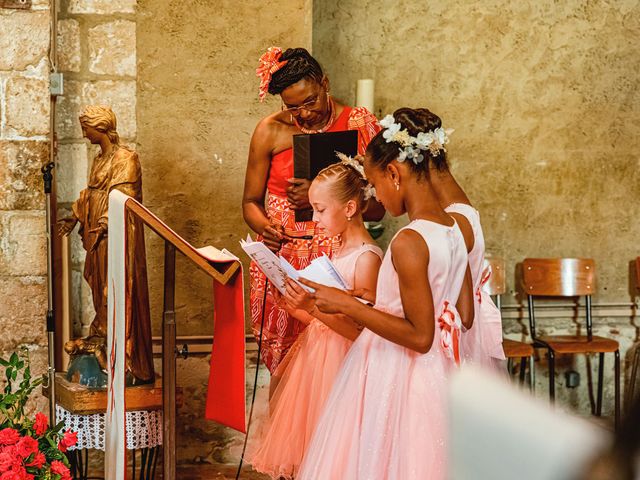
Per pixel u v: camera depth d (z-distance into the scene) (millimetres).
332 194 2996
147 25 4418
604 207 6027
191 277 4484
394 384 2410
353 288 3010
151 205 4469
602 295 6012
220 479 4246
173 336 2936
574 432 335
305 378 3059
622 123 6031
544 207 5977
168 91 4453
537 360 5855
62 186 4266
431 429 2328
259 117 4527
